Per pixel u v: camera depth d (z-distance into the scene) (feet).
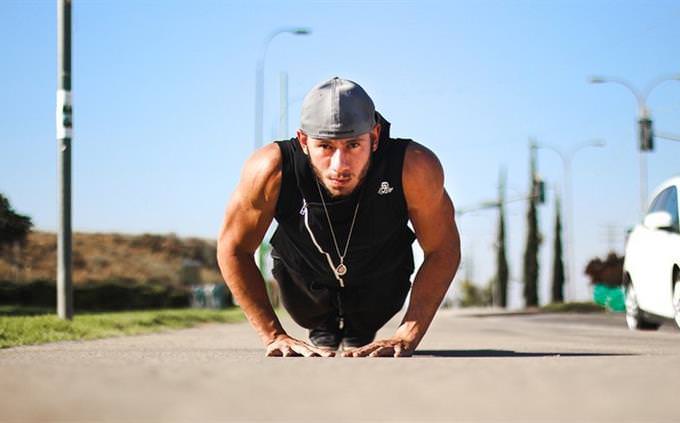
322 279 15.87
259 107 96.37
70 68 39.73
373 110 13.71
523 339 28.96
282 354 14.06
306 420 6.26
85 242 132.16
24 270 92.58
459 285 317.22
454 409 6.77
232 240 15.02
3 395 7.27
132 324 41.27
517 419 6.37
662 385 8.36
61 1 39.68
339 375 9.23
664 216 30.91
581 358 12.31
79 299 105.29
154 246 135.33
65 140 39.14
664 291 31.45
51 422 6.01
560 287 197.16
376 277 15.88
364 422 6.19
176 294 118.52
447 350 19.90
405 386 8.19
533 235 203.41
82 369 9.70
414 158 14.03
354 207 14.08
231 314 71.15
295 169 13.99
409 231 15.53
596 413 6.64
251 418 6.31
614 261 139.44
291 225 14.61
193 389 7.75
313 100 13.58
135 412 6.41
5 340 24.64
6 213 49.65
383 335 41.19
